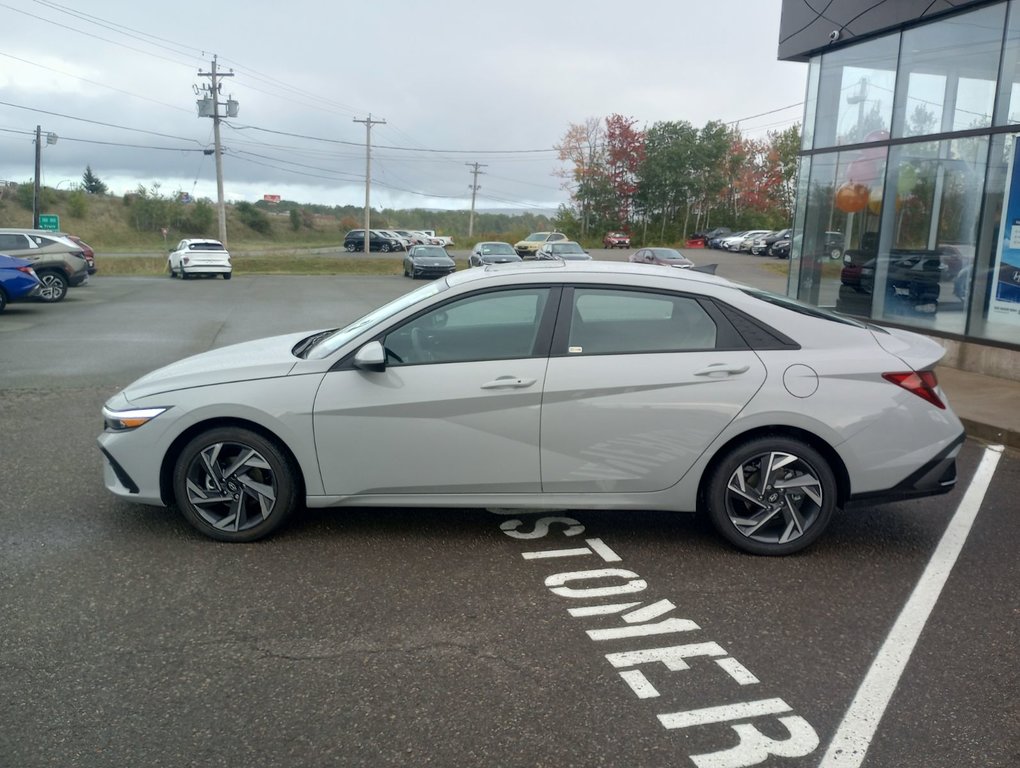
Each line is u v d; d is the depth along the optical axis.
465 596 3.94
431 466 4.38
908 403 4.35
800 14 13.81
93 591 3.91
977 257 10.59
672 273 4.61
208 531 4.51
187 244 35.34
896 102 12.12
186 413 4.34
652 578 4.18
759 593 4.03
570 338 4.38
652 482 4.39
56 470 5.81
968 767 2.71
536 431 4.32
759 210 78.25
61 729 2.84
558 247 36.41
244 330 15.09
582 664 3.34
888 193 12.36
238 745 2.77
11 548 4.41
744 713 3.00
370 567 4.25
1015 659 3.43
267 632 3.55
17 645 3.40
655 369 4.31
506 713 2.98
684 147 75.75
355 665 3.30
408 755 2.73
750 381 4.30
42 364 10.77
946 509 5.40
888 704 3.08
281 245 92.62
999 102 10.22
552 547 4.57
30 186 84.62
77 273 21.69
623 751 2.77
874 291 12.70
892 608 3.90
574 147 79.69
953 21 10.98
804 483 4.38
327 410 4.32
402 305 4.63
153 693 3.07
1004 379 10.05
